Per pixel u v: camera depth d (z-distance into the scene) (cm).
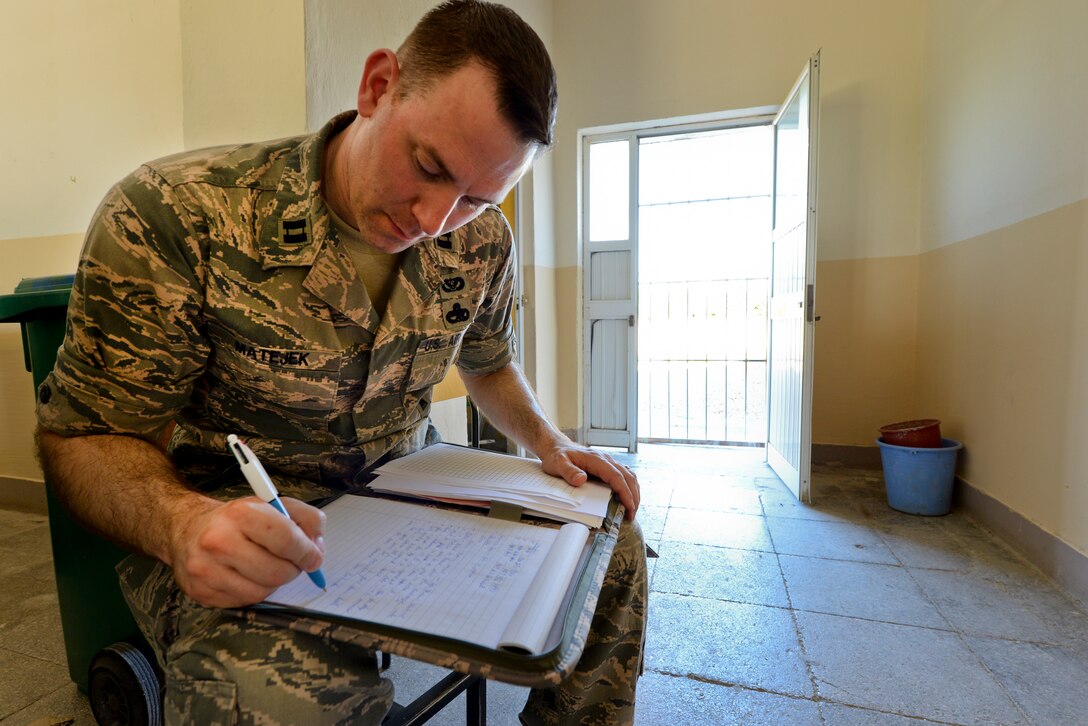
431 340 83
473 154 57
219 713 47
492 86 55
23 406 227
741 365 401
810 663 132
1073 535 163
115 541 58
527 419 98
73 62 202
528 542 61
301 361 71
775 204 296
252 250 68
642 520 224
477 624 46
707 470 297
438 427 223
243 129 157
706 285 401
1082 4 159
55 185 214
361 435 81
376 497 73
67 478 61
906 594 163
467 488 74
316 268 68
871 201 285
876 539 203
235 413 77
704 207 394
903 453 227
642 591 82
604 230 345
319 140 71
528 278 311
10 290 228
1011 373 195
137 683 98
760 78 298
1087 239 156
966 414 228
